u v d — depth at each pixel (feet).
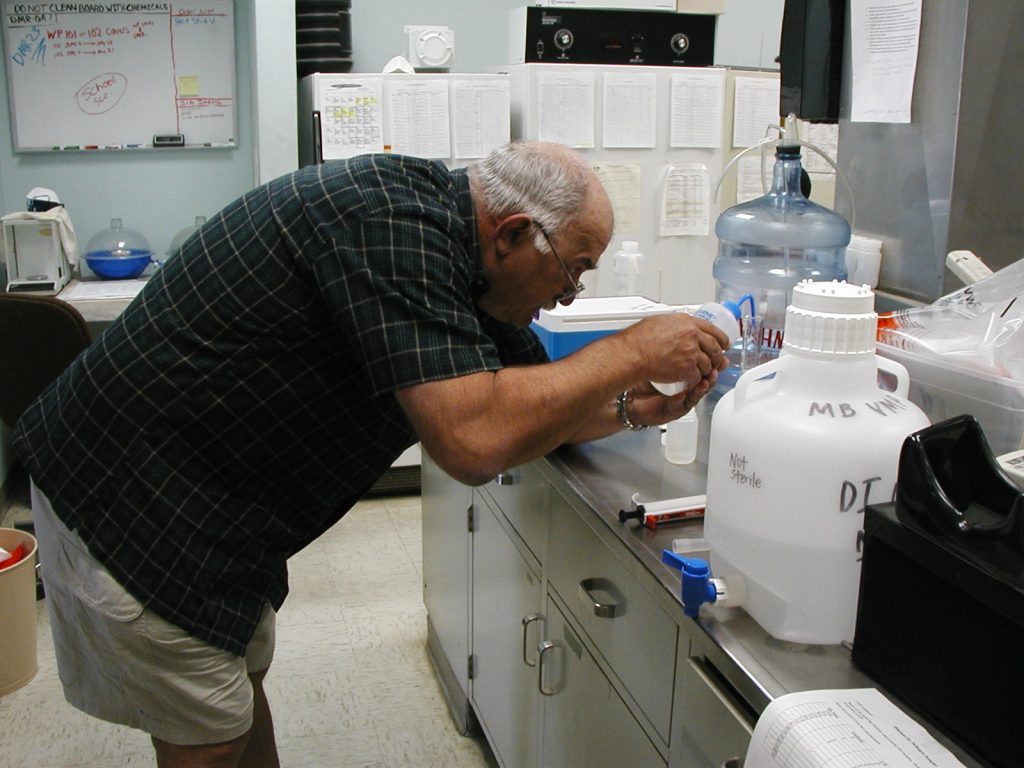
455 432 3.62
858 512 2.94
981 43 4.84
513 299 4.31
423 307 3.66
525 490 5.39
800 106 5.92
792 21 5.84
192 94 11.68
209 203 12.14
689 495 4.36
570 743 4.99
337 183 3.87
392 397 4.32
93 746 6.88
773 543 3.05
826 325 2.97
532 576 5.40
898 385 3.33
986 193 5.03
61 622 4.80
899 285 5.67
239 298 4.00
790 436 2.97
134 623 4.39
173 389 4.13
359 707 7.43
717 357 4.22
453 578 7.18
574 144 9.86
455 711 7.30
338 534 10.34
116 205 11.87
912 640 2.71
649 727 3.92
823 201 10.46
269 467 4.37
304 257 3.86
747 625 3.26
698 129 10.14
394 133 9.88
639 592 3.91
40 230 10.29
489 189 4.00
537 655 5.41
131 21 11.30
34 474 4.52
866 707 2.70
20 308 8.29
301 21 10.61
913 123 5.35
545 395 3.74
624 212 10.15
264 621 5.01
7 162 11.45
